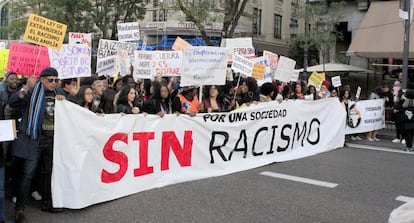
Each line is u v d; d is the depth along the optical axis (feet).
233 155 27.48
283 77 37.45
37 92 18.51
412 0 50.80
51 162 18.97
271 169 28.45
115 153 20.89
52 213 19.02
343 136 38.45
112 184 20.85
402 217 9.46
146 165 22.61
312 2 83.82
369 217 19.70
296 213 19.93
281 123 30.99
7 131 16.55
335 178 26.63
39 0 84.02
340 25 82.38
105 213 19.16
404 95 40.42
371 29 66.64
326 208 20.77
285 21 124.57
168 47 100.27
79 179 19.29
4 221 17.49
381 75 72.64
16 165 18.83
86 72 28.35
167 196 21.77
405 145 40.93
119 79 30.60
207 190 23.04
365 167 30.04
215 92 29.86
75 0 81.25
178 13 99.45
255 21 113.91
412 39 61.93
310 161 31.42
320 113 35.17
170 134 23.72
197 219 18.72
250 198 21.91
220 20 75.82
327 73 77.56
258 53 112.78
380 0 68.80
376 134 47.03
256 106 28.76
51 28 25.20
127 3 88.43
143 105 26.78
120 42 37.40
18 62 24.61
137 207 20.02
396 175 27.94
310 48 91.04
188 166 24.90
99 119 20.11
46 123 18.65
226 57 27.76
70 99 22.03
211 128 25.94
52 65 26.55
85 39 34.40
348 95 42.88
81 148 19.42
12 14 97.71
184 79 26.63
